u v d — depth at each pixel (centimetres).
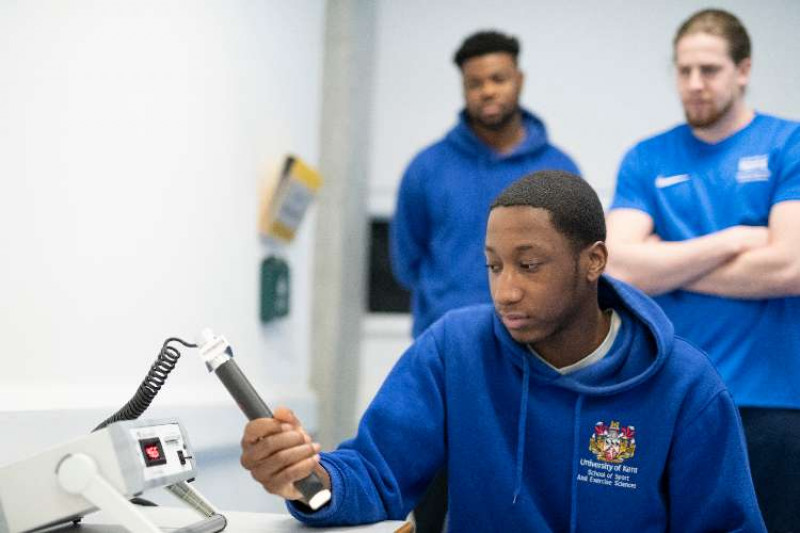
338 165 371
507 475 140
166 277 225
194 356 244
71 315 180
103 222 193
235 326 277
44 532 115
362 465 134
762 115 219
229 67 266
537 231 127
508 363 144
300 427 116
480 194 272
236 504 274
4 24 158
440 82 422
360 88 389
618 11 407
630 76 406
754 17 391
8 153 159
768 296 205
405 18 423
